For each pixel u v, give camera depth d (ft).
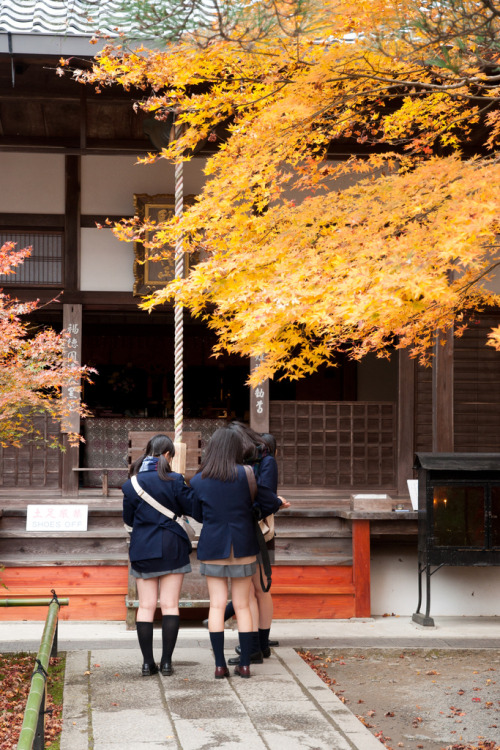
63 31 22.38
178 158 18.33
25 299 29.76
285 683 17.04
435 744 14.62
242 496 17.39
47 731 14.33
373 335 15.87
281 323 13.87
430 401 31.12
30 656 20.20
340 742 13.53
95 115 29.55
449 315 17.17
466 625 25.66
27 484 30.07
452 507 25.35
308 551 26.76
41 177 29.96
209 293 16.70
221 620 17.48
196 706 15.43
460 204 12.35
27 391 19.40
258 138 16.35
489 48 14.74
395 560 28.19
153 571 17.57
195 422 35.17
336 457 31.07
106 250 30.14
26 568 25.27
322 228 16.19
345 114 17.66
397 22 13.85
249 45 14.89
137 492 17.74
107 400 44.86
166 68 15.81
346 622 25.64
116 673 17.88
